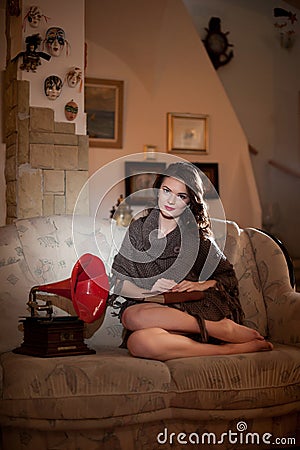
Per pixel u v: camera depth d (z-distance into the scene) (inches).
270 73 281.6
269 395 102.2
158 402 97.3
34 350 104.7
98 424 95.0
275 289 127.3
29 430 95.3
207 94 247.1
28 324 106.8
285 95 283.0
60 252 122.0
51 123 158.9
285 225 280.8
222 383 99.9
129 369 97.6
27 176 156.9
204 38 272.7
